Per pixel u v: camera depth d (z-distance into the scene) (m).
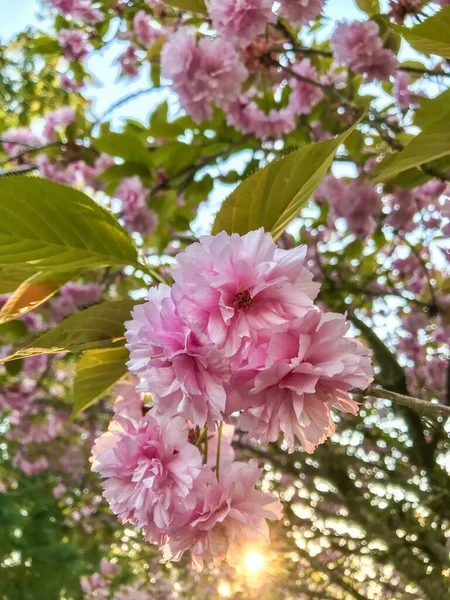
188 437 0.24
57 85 0.93
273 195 0.23
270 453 0.93
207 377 0.19
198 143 0.67
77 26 0.81
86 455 1.39
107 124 0.62
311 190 0.23
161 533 0.22
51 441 1.43
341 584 0.84
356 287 0.80
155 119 0.63
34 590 1.89
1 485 1.84
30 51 0.82
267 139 0.67
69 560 1.98
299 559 0.96
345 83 0.62
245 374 0.19
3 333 0.64
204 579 1.16
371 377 0.19
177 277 0.19
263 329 0.18
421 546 0.71
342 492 0.78
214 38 0.53
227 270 0.19
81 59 0.79
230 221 0.23
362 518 0.74
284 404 0.19
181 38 0.51
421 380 0.92
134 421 0.23
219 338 0.18
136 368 0.19
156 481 0.21
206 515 0.22
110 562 1.25
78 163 0.75
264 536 0.23
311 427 0.19
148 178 0.63
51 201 0.24
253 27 0.45
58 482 1.54
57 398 1.20
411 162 0.22
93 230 0.26
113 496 0.22
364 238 0.70
